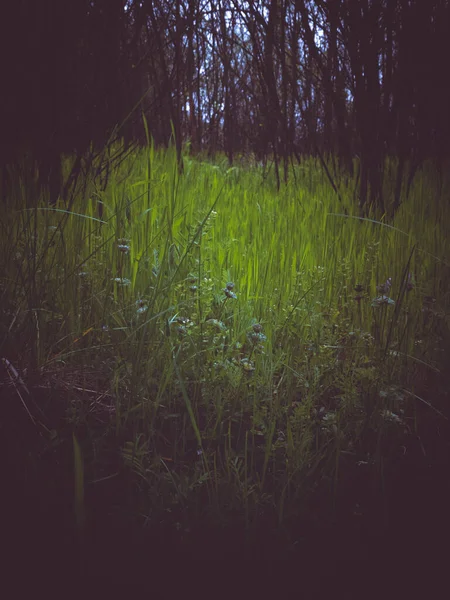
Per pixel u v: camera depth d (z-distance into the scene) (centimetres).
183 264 210
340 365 184
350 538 130
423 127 333
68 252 223
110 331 197
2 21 227
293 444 151
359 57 303
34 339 188
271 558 123
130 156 355
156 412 171
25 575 114
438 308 221
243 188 429
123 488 141
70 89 249
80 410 167
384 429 166
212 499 135
